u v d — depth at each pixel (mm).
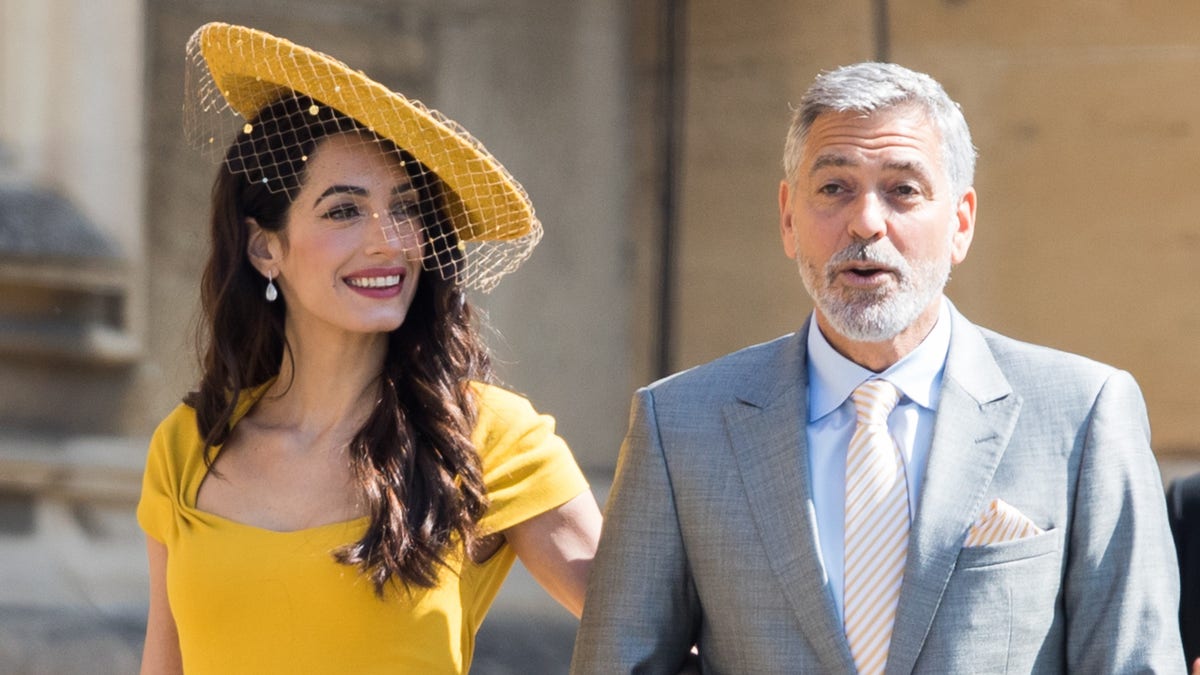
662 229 20391
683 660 8227
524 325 20469
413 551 8297
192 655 8516
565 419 20500
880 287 7699
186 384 20625
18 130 20469
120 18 20578
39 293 20375
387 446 8562
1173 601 7547
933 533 7641
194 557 8500
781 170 19828
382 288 8617
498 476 8750
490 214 8859
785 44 19688
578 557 8797
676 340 20281
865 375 8047
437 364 8867
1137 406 7887
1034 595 7539
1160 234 18375
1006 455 7793
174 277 20719
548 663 17562
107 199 20594
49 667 17312
